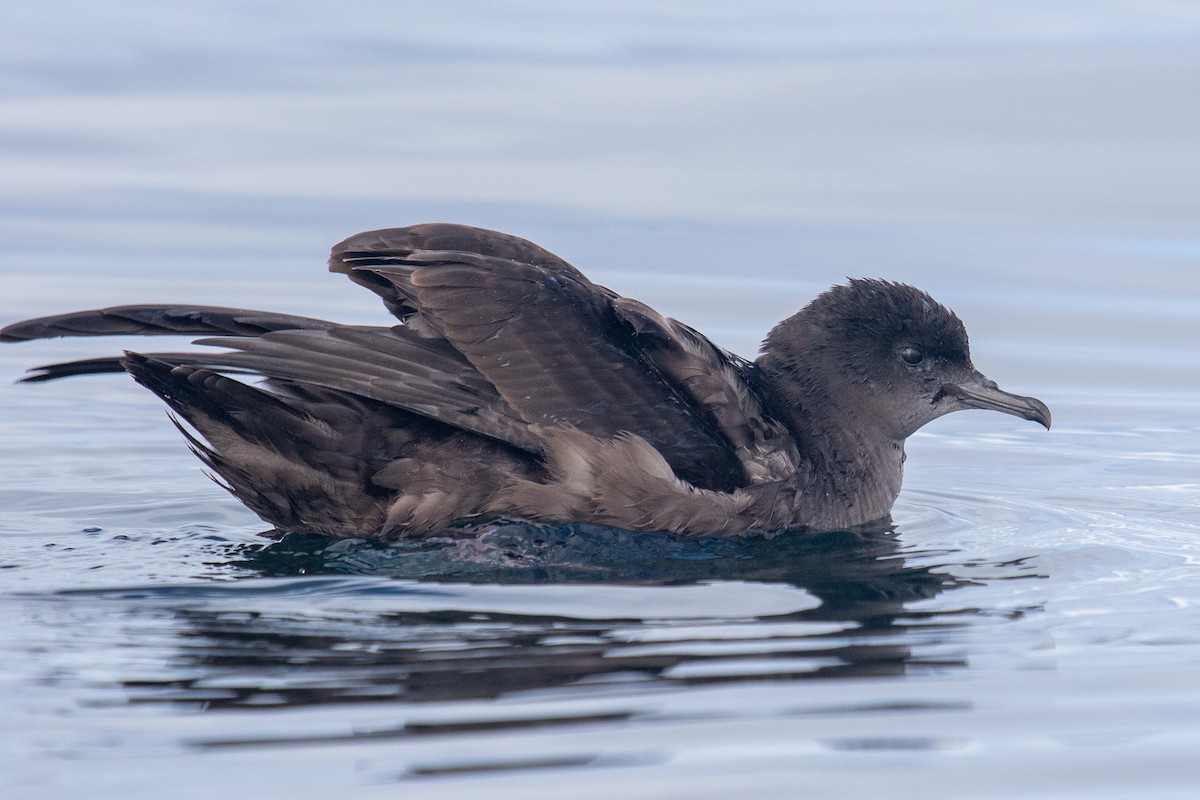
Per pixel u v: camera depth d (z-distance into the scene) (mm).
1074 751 8234
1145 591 11664
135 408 18953
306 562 12117
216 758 7902
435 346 12477
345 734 8266
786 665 9586
